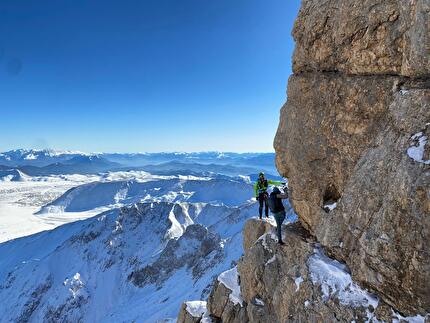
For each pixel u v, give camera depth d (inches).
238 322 707.4
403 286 348.8
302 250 561.6
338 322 409.1
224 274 832.3
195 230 6235.2
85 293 5816.9
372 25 452.4
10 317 5718.5
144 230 7805.1
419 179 340.8
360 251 411.5
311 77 585.3
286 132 657.6
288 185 663.8
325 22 540.4
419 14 366.9
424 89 376.5
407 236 343.6
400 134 392.2
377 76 460.4
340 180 517.0
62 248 7406.5
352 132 491.5
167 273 5767.7
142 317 4483.3
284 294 543.2
